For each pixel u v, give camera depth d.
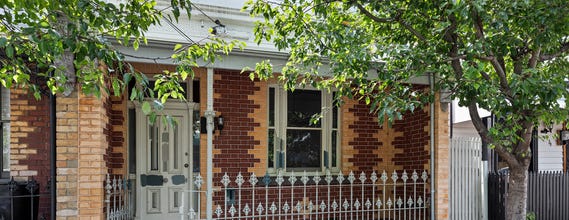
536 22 4.28
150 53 5.88
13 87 6.33
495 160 9.03
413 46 5.27
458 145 7.81
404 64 5.02
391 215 8.68
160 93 4.08
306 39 5.64
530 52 5.00
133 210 7.54
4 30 3.84
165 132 7.75
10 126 6.38
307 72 6.09
